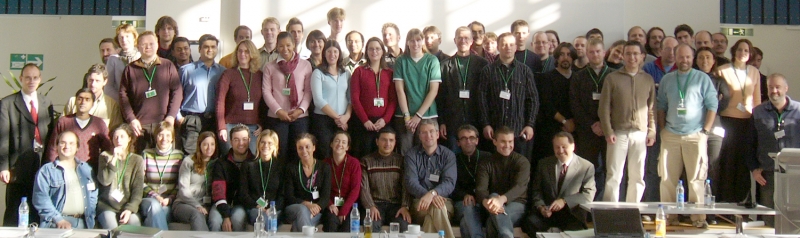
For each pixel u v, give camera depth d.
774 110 5.75
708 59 6.00
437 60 5.90
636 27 6.99
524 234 5.58
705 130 5.70
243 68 5.86
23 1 8.73
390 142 5.57
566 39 7.45
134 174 5.42
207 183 5.53
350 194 5.52
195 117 5.78
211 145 5.49
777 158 4.62
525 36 6.42
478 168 5.65
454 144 5.94
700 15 7.54
